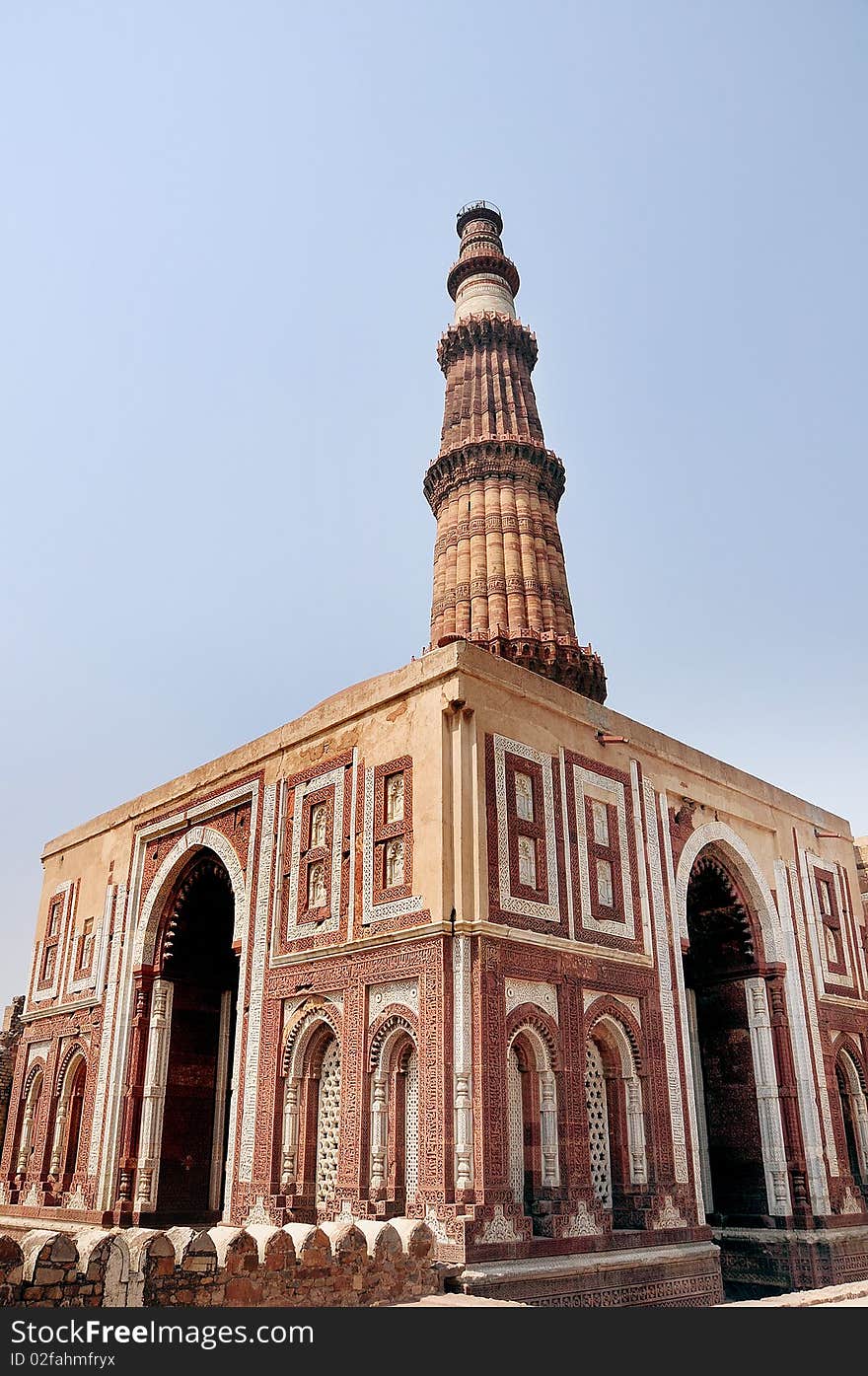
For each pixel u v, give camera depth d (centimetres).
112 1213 1872
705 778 1981
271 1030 1631
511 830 1495
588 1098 1546
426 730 1514
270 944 1697
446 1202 1257
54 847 2545
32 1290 798
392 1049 1438
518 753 1554
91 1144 2011
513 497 3100
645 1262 1423
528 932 1442
